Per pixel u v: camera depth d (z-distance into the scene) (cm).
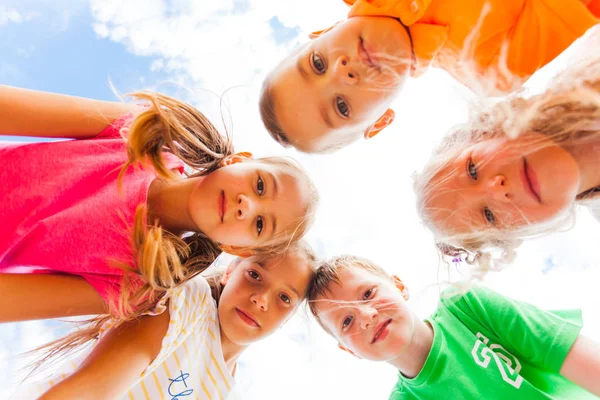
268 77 58
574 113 41
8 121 49
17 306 48
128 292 49
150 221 52
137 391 56
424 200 51
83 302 50
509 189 42
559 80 43
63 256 48
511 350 59
